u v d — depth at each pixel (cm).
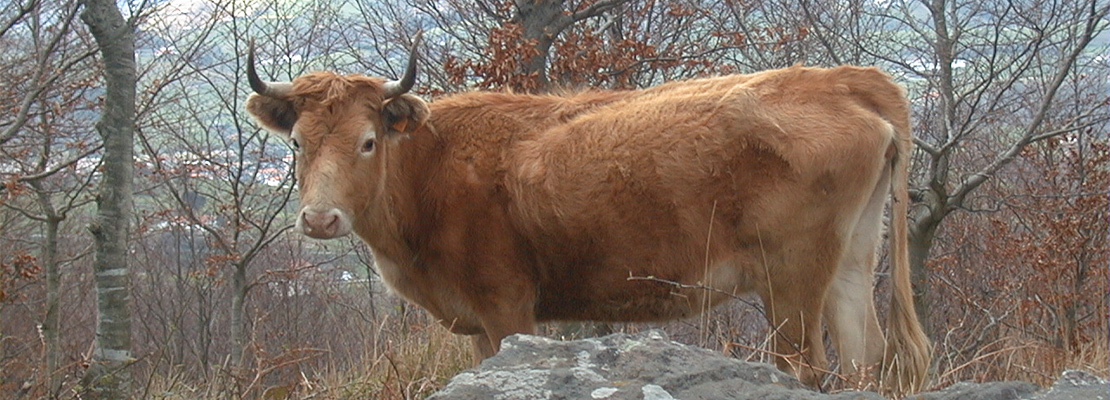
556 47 1012
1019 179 1234
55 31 962
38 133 1089
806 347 566
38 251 1759
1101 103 857
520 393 332
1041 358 640
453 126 609
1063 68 819
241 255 1304
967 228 1214
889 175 571
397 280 621
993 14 968
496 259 591
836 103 559
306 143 551
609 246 579
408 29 1371
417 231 602
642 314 600
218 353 1795
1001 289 1005
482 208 591
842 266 576
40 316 1381
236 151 1520
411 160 601
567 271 593
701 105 570
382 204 588
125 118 545
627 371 346
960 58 1034
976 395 338
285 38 1412
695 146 561
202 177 1420
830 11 1177
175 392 627
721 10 1248
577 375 340
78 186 1217
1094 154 1066
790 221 554
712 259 565
